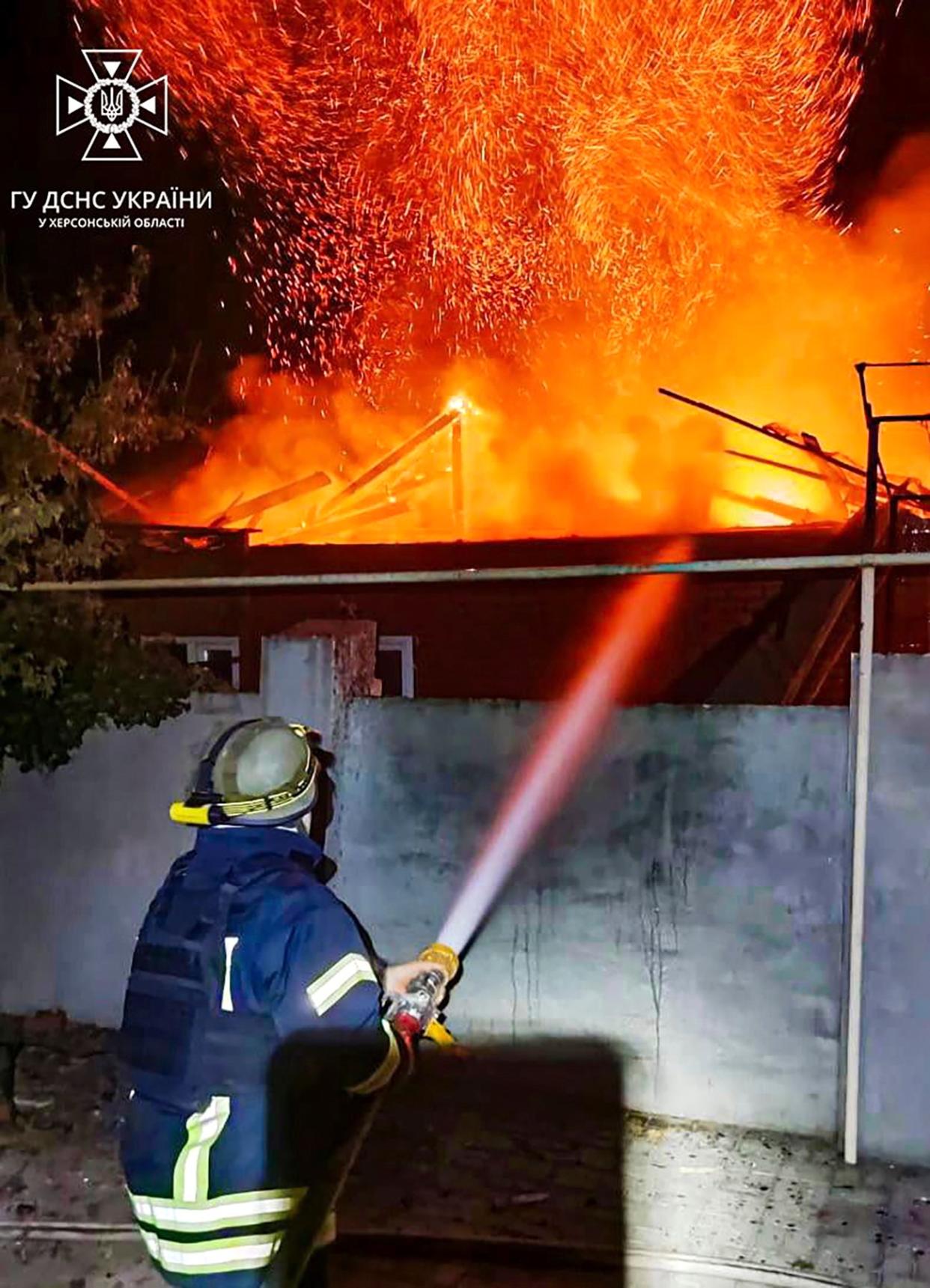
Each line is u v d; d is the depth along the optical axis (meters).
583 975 5.14
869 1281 3.78
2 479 5.67
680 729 4.97
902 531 8.80
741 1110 4.91
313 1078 2.53
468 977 5.32
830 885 4.73
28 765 5.93
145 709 5.70
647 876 5.04
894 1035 4.56
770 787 4.82
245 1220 2.53
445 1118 4.98
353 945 2.60
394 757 5.43
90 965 6.03
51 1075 5.46
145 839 5.88
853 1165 4.58
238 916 2.58
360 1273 3.81
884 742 4.56
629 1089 5.06
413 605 10.06
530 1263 3.88
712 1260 3.89
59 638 5.65
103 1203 4.30
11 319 5.96
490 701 5.29
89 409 6.05
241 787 2.72
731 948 4.90
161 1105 2.58
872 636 4.58
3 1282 3.79
